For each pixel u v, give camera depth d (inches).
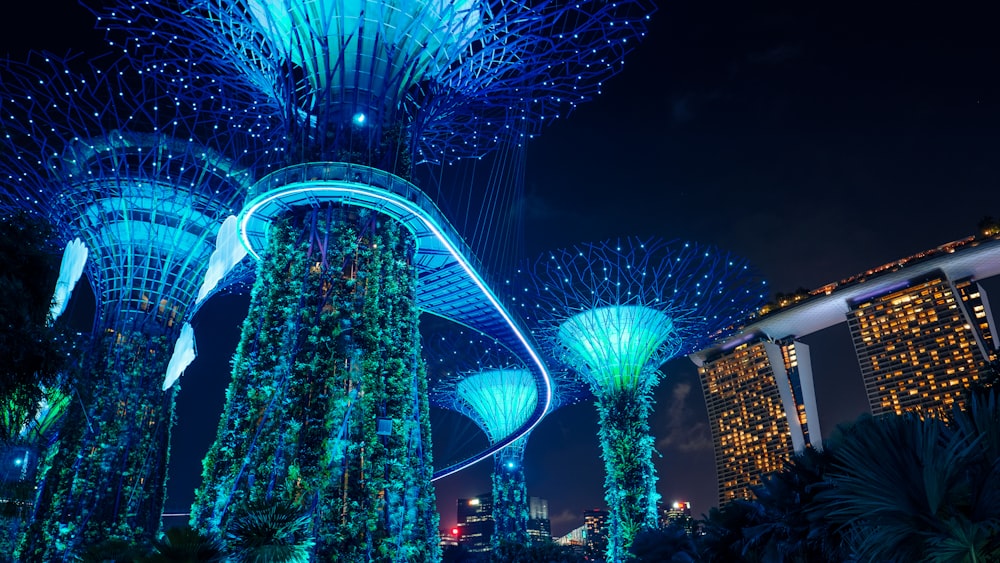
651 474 1775.3
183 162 1507.1
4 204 1296.8
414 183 1179.9
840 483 381.1
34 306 636.1
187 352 1408.7
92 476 1323.8
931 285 7377.0
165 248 1507.1
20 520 1079.6
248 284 1646.2
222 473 944.9
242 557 687.1
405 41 1173.7
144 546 728.3
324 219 1104.8
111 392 1389.0
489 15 1138.7
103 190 1445.6
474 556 2054.6
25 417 625.6
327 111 1128.8
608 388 1878.7
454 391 2817.4
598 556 3518.7
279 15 1136.8
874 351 7613.2
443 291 1616.6
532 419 2630.4
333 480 924.0
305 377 975.6
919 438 344.8
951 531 327.0
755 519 790.5
